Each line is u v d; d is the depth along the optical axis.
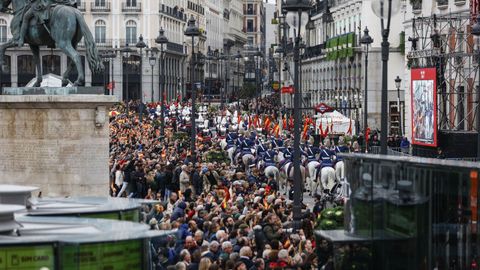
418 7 154.00
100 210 34.06
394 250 35.41
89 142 65.00
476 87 121.56
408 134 156.62
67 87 65.12
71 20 66.12
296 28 68.19
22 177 65.38
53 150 64.75
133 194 85.50
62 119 64.62
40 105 64.44
